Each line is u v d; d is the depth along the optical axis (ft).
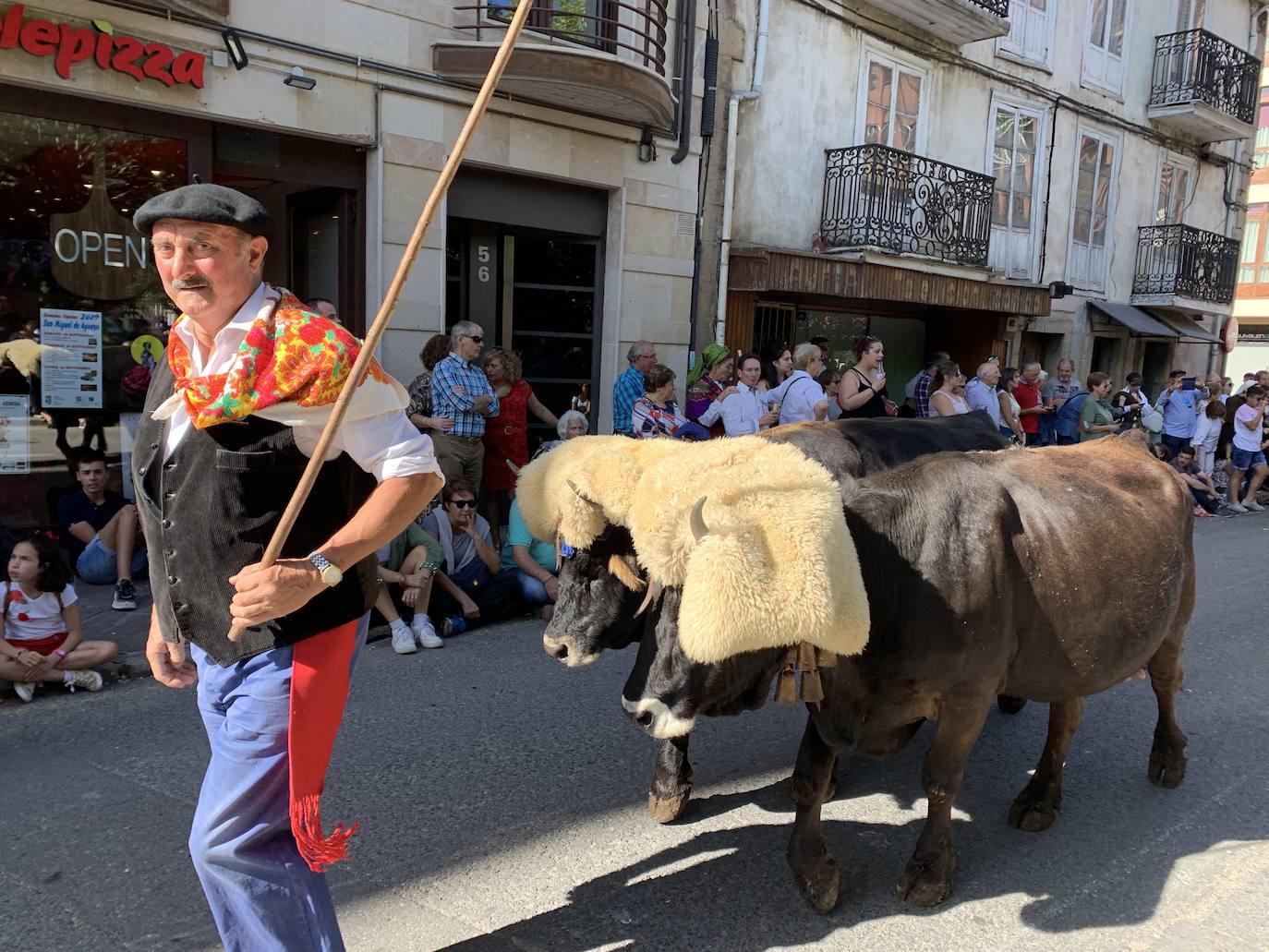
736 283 34.06
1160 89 52.03
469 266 28.27
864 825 11.68
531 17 26.23
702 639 7.02
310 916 6.86
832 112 37.37
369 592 6.94
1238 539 34.45
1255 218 101.30
